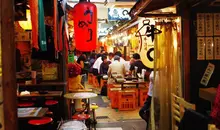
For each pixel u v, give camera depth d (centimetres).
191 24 405
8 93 150
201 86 407
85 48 432
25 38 529
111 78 1001
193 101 405
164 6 420
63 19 443
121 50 1527
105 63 1220
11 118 150
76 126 346
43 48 274
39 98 468
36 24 246
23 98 467
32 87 528
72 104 602
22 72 539
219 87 274
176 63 460
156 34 491
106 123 691
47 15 375
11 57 151
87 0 486
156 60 496
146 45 616
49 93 491
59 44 385
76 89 640
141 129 639
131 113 804
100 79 1237
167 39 480
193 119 290
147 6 403
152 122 512
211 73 404
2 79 149
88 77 1465
